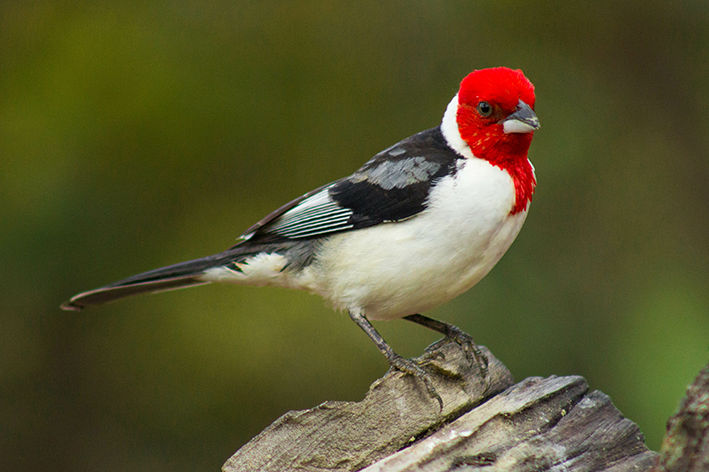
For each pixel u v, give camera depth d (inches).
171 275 304.7
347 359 437.4
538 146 483.5
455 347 256.2
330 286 279.0
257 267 291.4
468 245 257.0
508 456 210.4
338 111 480.7
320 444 228.8
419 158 265.3
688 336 443.2
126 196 455.8
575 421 221.9
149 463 442.9
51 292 439.2
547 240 466.0
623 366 435.2
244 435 439.2
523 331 435.5
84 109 457.1
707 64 518.0
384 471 209.9
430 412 233.9
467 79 262.5
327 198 274.8
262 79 478.6
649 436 417.7
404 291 266.8
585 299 454.9
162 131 464.1
